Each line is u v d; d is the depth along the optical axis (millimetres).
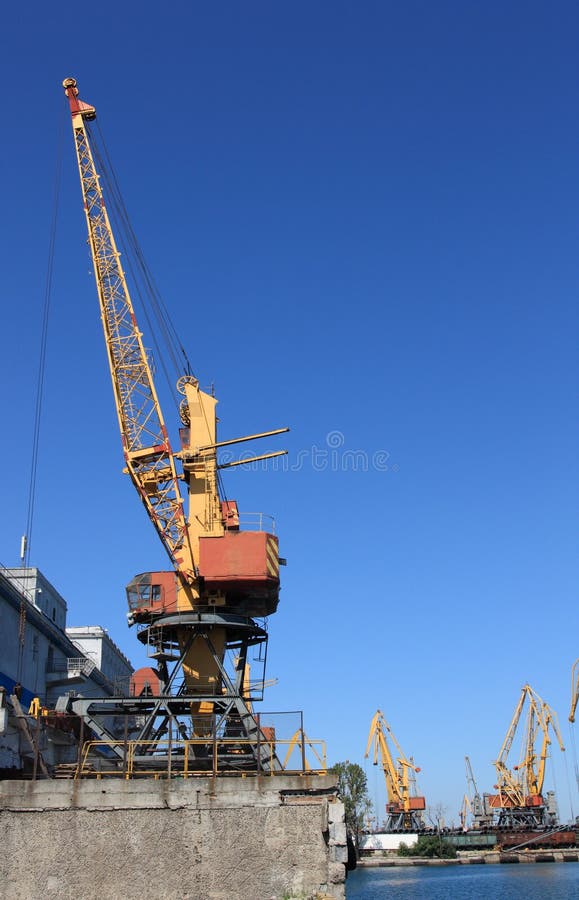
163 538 45250
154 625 42000
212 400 47031
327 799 25875
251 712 36656
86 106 53750
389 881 99438
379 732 185625
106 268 51219
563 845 162125
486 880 97875
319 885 24906
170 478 46531
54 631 73625
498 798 180250
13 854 24797
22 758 31906
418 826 179500
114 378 49000
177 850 25109
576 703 138500
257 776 26875
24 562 77812
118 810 25375
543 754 176000
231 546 41344
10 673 62156
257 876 25000
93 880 24688
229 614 41656
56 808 25266
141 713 36750
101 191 52688
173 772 29125
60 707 35656
